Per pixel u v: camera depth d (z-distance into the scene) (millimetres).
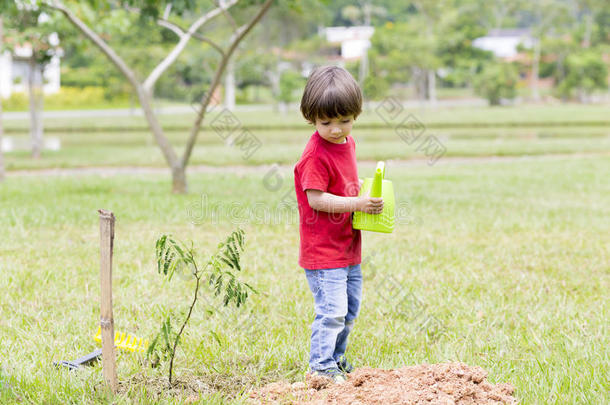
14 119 38688
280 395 3049
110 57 10039
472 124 33688
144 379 3246
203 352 3650
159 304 4621
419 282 5371
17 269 5500
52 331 4098
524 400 3062
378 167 3168
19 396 3031
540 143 21594
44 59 16969
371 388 3031
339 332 3398
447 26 59000
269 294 4988
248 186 11312
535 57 68000
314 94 3094
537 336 4109
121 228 7367
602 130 31141
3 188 10852
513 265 6020
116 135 28875
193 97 36344
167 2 9297
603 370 3486
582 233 7484
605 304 4801
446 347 3889
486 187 11445
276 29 49938
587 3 72688
